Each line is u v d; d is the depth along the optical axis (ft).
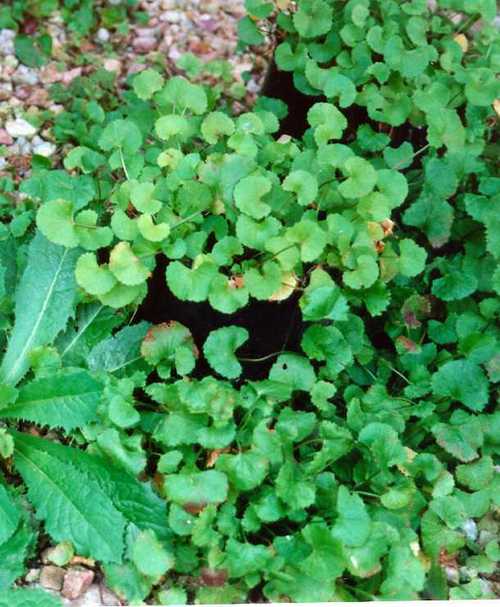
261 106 2.79
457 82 2.68
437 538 2.18
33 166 2.86
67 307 2.36
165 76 3.44
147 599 2.11
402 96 2.61
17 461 2.18
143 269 2.19
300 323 2.39
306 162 2.38
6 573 2.00
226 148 2.47
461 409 2.36
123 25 3.52
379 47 2.66
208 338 2.23
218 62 3.44
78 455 2.16
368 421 2.28
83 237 2.23
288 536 2.06
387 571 2.05
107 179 2.70
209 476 2.06
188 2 3.72
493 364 2.39
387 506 2.14
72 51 3.45
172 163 2.34
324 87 2.58
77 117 3.10
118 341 2.38
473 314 2.48
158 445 2.28
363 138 2.64
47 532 2.05
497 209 2.45
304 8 2.75
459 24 2.91
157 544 2.01
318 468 2.17
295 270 2.28
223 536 2.08
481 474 2.27
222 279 2.17
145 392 2.29
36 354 2.26
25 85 3.30
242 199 2.20
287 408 2.27
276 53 2.77
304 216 2.29
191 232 2.27
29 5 3.44
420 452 2.41
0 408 2.21
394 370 2.49
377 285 2.37
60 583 2.11
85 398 2.20
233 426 2.15
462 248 2.65
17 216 2.61
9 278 2.50
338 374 2.50
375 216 2.30
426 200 2.50
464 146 2.56
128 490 2.11
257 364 2.40
